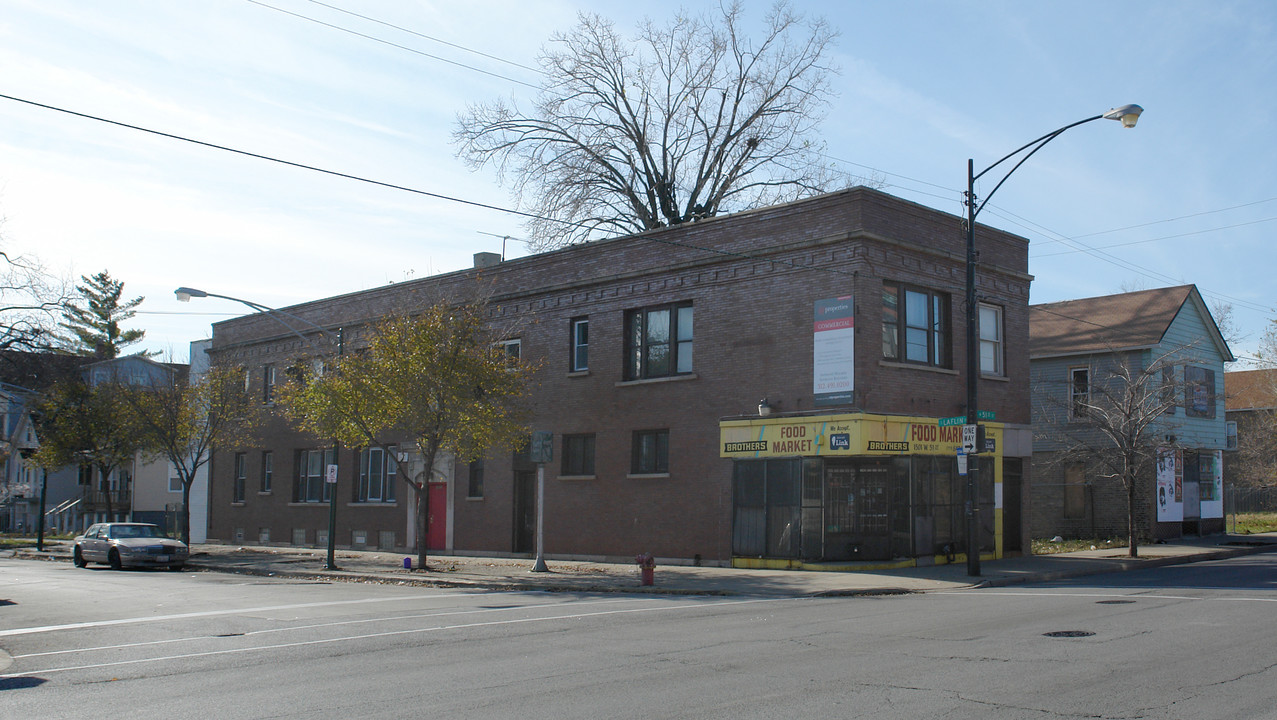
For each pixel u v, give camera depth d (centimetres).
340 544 3550
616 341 2744
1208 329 3684
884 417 2225
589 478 2764
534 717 802
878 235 2248
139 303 7725
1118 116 1834
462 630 1366
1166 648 1059
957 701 818
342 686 957
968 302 2128
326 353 3114
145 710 866
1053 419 3450
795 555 2280
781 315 2366
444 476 3200
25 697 940
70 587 2261
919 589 1911
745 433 2392
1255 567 2297
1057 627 1255
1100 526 3353
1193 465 3591
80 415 4328
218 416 3591
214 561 3073
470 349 2556
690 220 4038
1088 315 3644
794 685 905
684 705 833
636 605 1694
